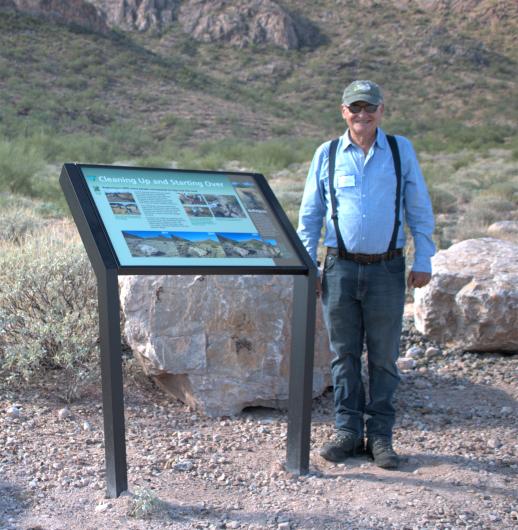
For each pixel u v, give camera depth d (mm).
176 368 4934
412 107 79750
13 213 11336
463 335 6328
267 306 5031
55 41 66375
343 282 4219
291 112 71812
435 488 3922
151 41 90375
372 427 4340
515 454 4422
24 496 3740
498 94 82125
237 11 92438
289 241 3996
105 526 3457
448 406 5238
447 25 96625
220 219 3934
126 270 3543
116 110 57031
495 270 6332
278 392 5059
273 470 4117
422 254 4219
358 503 3727
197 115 59188
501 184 21219
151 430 4648
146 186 3877
